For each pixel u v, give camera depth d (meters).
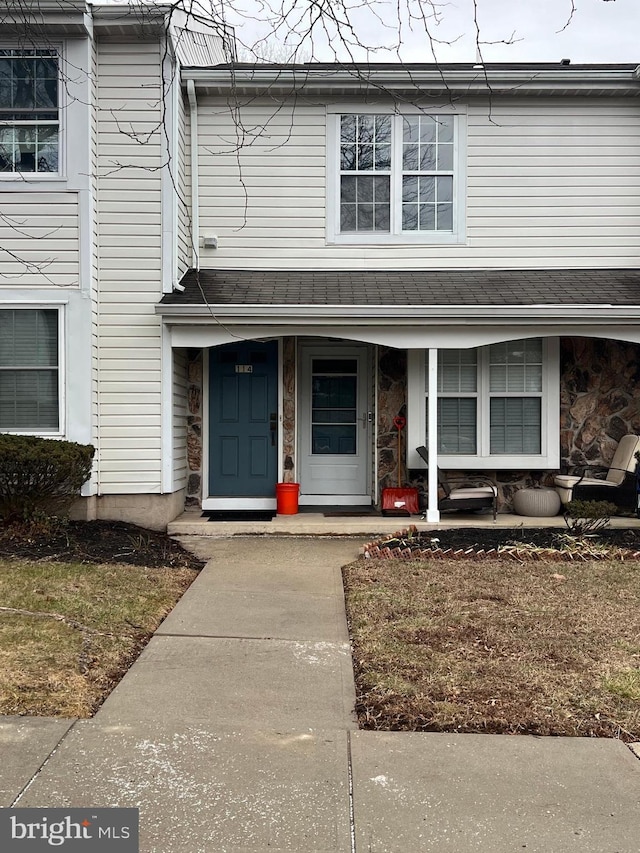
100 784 2.98
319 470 9.99
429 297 8.41
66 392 8.24
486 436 9.35
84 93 8.23
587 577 6.31
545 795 2.95
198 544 8.02
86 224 8.25
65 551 6.86
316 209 9.47
